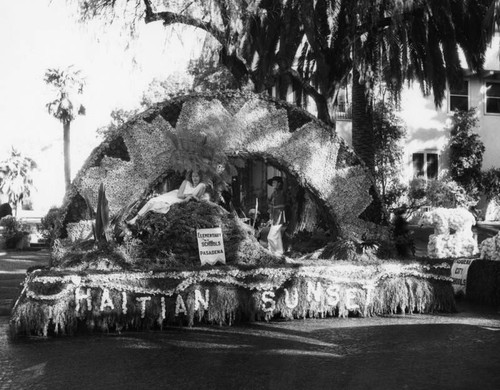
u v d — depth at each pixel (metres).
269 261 9.06
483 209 27.70
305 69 20.75
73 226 10.55
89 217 10.74
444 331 7.70
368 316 8.91
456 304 10.27
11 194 57.03
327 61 16.72
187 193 9.92
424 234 23.48
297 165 11.38
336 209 11.41
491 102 28.73
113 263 8.25
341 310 8.73
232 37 15.86
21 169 57.69
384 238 11.18
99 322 7.57
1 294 11.50
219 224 9.12
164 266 8.41
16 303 7.58
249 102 11.38
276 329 7.82
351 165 11.67
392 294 9.06
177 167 10.38
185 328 7.89
